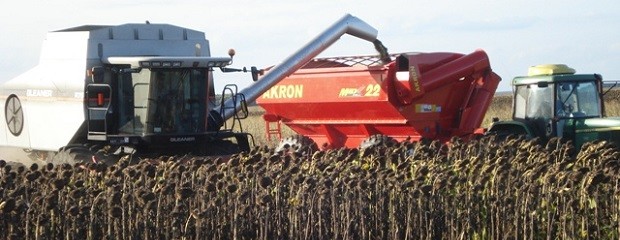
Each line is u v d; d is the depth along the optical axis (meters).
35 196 19.81
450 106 39.97
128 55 33.88
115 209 18.62
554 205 20.38
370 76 38.69
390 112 38.72
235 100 34.66
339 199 20.64
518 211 20.38
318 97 40.88
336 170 22.06
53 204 18.84
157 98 32.62
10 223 18.83
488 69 40.47
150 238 19.61
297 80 41.75
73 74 33.44
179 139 32.97
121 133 33.06
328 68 40.59
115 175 21.80
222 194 20.36
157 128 32.75
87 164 23.30
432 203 20.92
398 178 21.14
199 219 18.98
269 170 22.05
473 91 40.25
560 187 20.31
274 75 37.69
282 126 53.53
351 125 40.75
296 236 20.42
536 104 36.69
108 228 19.14
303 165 23.80
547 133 36.06
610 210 20.17
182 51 35.34
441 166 23.72
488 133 36.84
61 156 31.95
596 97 36.62
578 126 35.69
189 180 21.45
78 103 33.06
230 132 34.44
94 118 32.94
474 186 20.75
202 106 33.75
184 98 33.28
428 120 39.41
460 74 39.38
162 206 19.72
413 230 20.98
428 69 38.94
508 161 22.97
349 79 39.53
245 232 20.48
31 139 36.44
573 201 19.80
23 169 22.92
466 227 20.94
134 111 33.03
